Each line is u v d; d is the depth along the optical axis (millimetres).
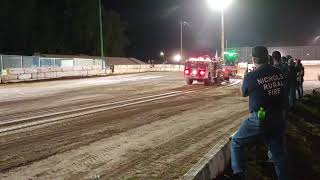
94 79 37250
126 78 38250
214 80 28656
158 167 7516
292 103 14844
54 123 12148
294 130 12328
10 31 66875
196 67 27766
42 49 69438
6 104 17562
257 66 6527
